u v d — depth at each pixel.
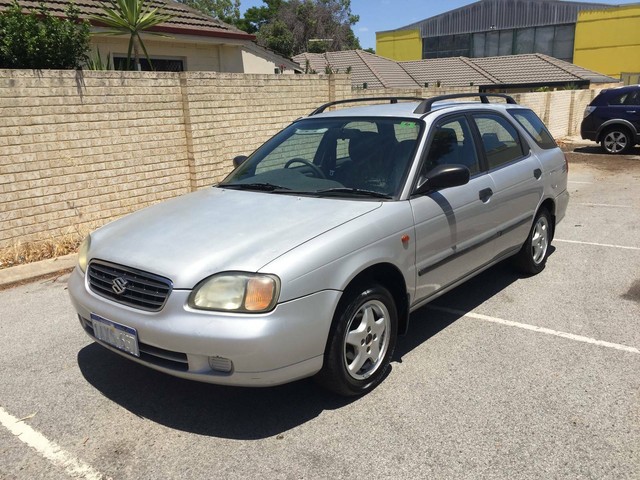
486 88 30.42
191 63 11.93
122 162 7.39
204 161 8.26
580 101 20.41
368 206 3.61
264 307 2.91
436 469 2.83
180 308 2.97
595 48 39.91
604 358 3.94
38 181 6.59
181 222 3.59
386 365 3.65
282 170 4.38
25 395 3.61
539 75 30.95
